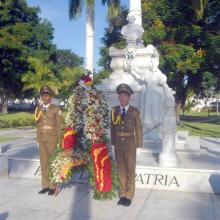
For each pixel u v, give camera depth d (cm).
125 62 1226
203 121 4253
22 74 4472
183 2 3122
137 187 840
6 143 1584
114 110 720
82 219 623
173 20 3209
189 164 909
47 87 785
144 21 3244
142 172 840
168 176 829
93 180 741
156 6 3198
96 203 718
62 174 750
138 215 651
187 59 3095
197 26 3186
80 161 755
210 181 807
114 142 721
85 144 767
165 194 794
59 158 757
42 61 4578
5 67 4303
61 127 774
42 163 783
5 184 857
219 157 1063
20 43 4150
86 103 762
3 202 715
